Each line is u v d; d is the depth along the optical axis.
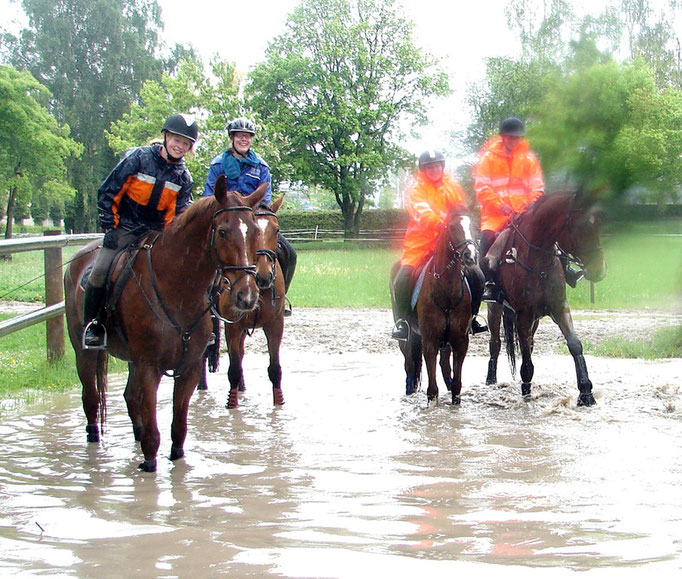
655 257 24.22
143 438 5.37
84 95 54.66
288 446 6.06
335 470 5.29
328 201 104.81
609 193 7.75
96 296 5.61
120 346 5.79
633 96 38.50
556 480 4.88
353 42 48.56
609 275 21.45
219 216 5.01
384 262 31.05
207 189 7.97
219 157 7.95
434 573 3.34
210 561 3.55
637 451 5.58
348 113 47.28
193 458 5.73
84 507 4.50
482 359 10.97
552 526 3.98
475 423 6.77
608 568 3.36
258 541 3.83
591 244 7.51
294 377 9.59
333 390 8.67
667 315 15.34
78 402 8.00
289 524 4.11
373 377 9.53
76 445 6.23
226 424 6.97
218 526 4.10
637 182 38.81
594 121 39.69
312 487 4.87
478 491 4.68
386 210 57.12
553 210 7.62
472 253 7.00
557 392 7.99
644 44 49.81
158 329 5.32
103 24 55.97
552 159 39.84
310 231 52.47
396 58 50.50
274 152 47.56
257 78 48.00
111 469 5.46
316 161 49.28
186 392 5.63
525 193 8.69
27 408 7.70
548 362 10.30
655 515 4.11
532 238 7.77
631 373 9.12
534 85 42.56
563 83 41.06
